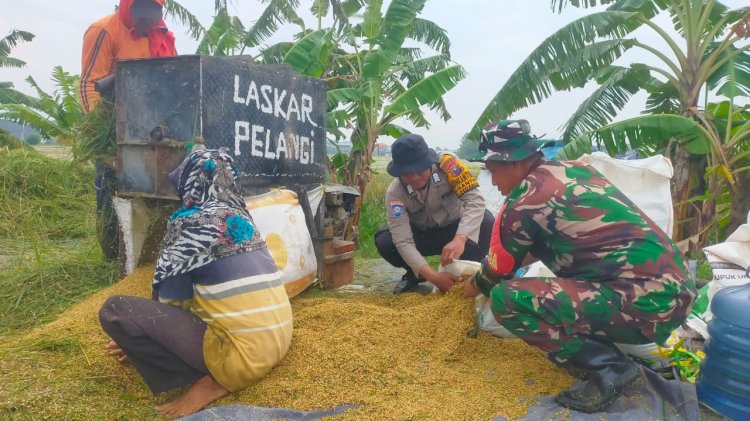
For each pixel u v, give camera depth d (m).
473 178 4.09
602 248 2.50
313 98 4.44
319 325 3.24
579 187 2.56
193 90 3.56
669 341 3.16
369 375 2.73
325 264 4.62
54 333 3.11
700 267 5.64
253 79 3.87
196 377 2.62
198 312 2.62
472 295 3.35
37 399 2.44
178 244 2.54
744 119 6.50
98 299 3.60
